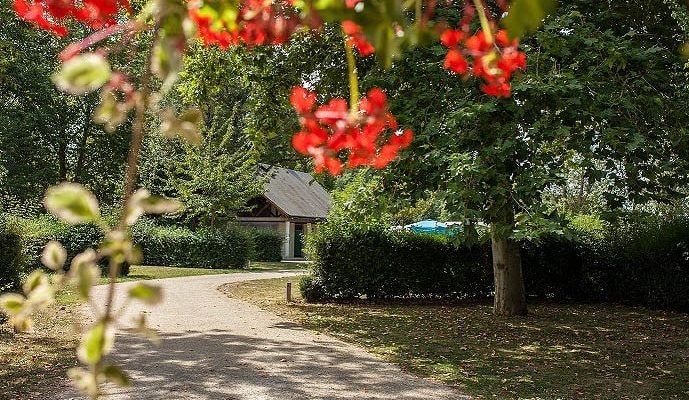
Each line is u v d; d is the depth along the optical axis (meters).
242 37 1.66
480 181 9.30
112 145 31.44
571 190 22.38
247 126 14.49
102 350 0.97
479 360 9.20
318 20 1.13
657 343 10.83
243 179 29.83
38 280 1.09
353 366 8.57
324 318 13.20
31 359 8.55
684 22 10.14
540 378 8.13
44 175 30.45
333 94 13.00
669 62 10.35
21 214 22.16
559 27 9.49
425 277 16.61
